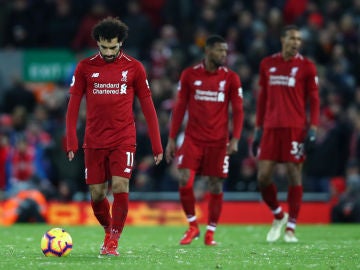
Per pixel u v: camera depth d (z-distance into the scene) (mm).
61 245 28641
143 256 28969
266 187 38156
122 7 75625
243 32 67875
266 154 38156
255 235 43469
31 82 71750
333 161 59125
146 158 59125
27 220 57125
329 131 59125
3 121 63344
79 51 70812
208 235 36062
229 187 58656
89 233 44156
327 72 64500
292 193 38031
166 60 68125
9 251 31219
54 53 71562
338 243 36469
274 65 38125
